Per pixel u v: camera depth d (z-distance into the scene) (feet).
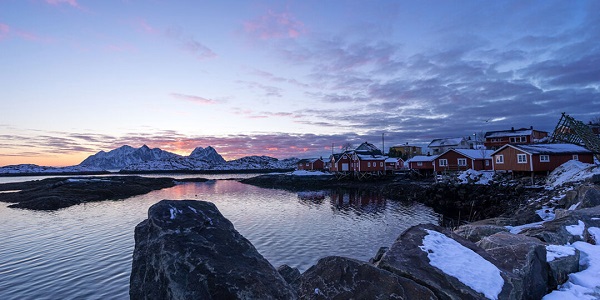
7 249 67.92
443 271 19.98
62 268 55.93
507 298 18.60
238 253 20.11
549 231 33.65
